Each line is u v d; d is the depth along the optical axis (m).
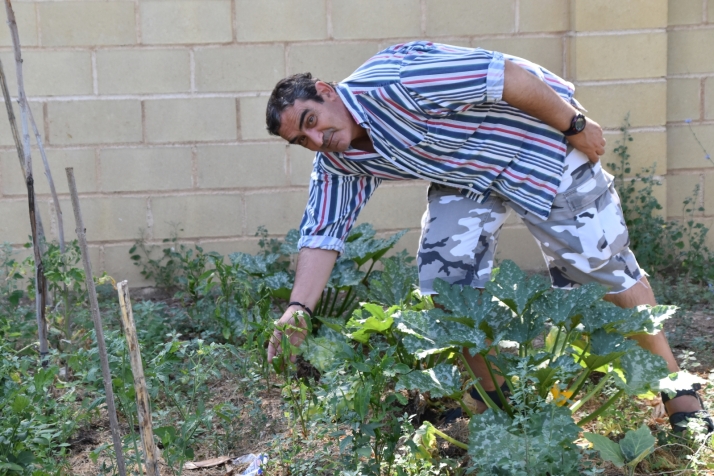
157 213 5.28
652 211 5.39
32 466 2.69
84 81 5.08
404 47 2.75
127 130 5.16
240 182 5.29
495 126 2.79
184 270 5.17
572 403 3.22
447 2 5.17
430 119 2.70
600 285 2.76
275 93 2.67
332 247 3.00
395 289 3.54
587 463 2.73
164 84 5.14
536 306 2.80
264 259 4.36
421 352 2.68
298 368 3.63
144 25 5.06
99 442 3.15
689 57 5.37
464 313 2.78
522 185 2.85
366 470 2.58
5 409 2.78
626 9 5.13
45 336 3.51
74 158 5.16
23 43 5.00
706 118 5.43
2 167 5.12
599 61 5.18
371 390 2.66
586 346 2.86
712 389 3.16
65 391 3.49
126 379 2.68
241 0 5.08
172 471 2.76
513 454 2.43
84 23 5.02
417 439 2.78
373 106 2.67
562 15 5.22
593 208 2.88
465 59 2.61
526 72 2.66
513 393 2.66
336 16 5.14
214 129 5.22
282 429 3.19
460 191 2.99
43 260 3.62
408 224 5.40
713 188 5.50
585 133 2.79
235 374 3.65
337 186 3.02
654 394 2.91
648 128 5.28
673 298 4.70
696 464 2.67
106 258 5.28
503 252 5.43
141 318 4.19
